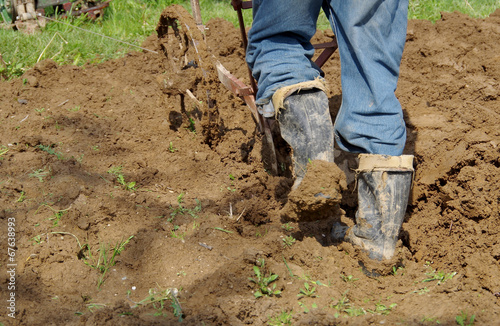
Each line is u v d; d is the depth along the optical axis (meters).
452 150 2.82
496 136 3.04
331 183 2.14
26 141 3.02
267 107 2.28
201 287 2.26
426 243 2.51
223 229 2.53
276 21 2.22
